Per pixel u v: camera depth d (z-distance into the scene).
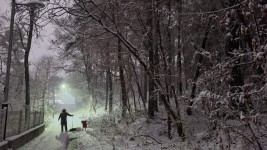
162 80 14.29
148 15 14.63
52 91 61.44
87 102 58.66
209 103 7.20
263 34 7.24
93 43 16.64
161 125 18.97
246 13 6.86
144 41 15.68
